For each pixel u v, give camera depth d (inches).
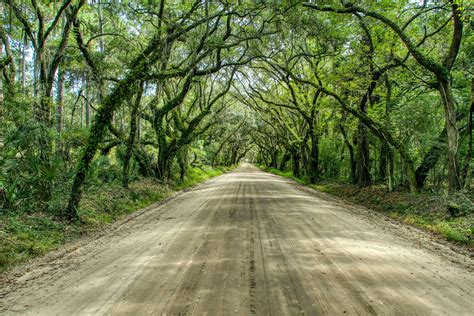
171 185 860.0
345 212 477.4
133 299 167.9
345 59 761.0
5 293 184.1
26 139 375.2
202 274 202.7
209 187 925.8
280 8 594.6
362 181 747.4
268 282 188.7
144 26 656.4
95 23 625.6
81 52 555.2
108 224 389.7
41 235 301.7
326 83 847.1
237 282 188.9
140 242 291.4
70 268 225.1
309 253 247.6
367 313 151.3
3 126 380.8
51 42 583.5
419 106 616.1
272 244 274.7
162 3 550.3
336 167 1175.0
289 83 1065.5
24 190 360.8
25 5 455.5
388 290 178.4
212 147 1882.4
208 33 668.7
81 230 345.1
